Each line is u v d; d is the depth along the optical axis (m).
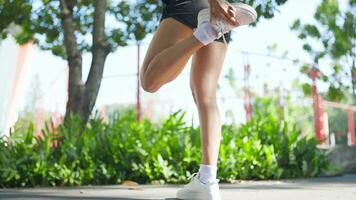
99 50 4.59
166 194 2.84
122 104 8.75
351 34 10.86
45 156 3.87
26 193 3.00
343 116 15.91
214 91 2.16
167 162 4.19
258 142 4.67
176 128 4.59
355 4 10.80
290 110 12.11
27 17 4.86
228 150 4.39
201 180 2.11
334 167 5.17
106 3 4.77
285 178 4.76
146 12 5.10
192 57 2.18
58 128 4.18
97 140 4.20
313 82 8.40
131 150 4.16
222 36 2.14
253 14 1.98
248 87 8.77
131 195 2.77
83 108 4.43
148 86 2.12
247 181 4.37
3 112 7.68
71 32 4.50
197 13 2.13
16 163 3.77
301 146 4.98
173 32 2.12
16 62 7.85
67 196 2.72
